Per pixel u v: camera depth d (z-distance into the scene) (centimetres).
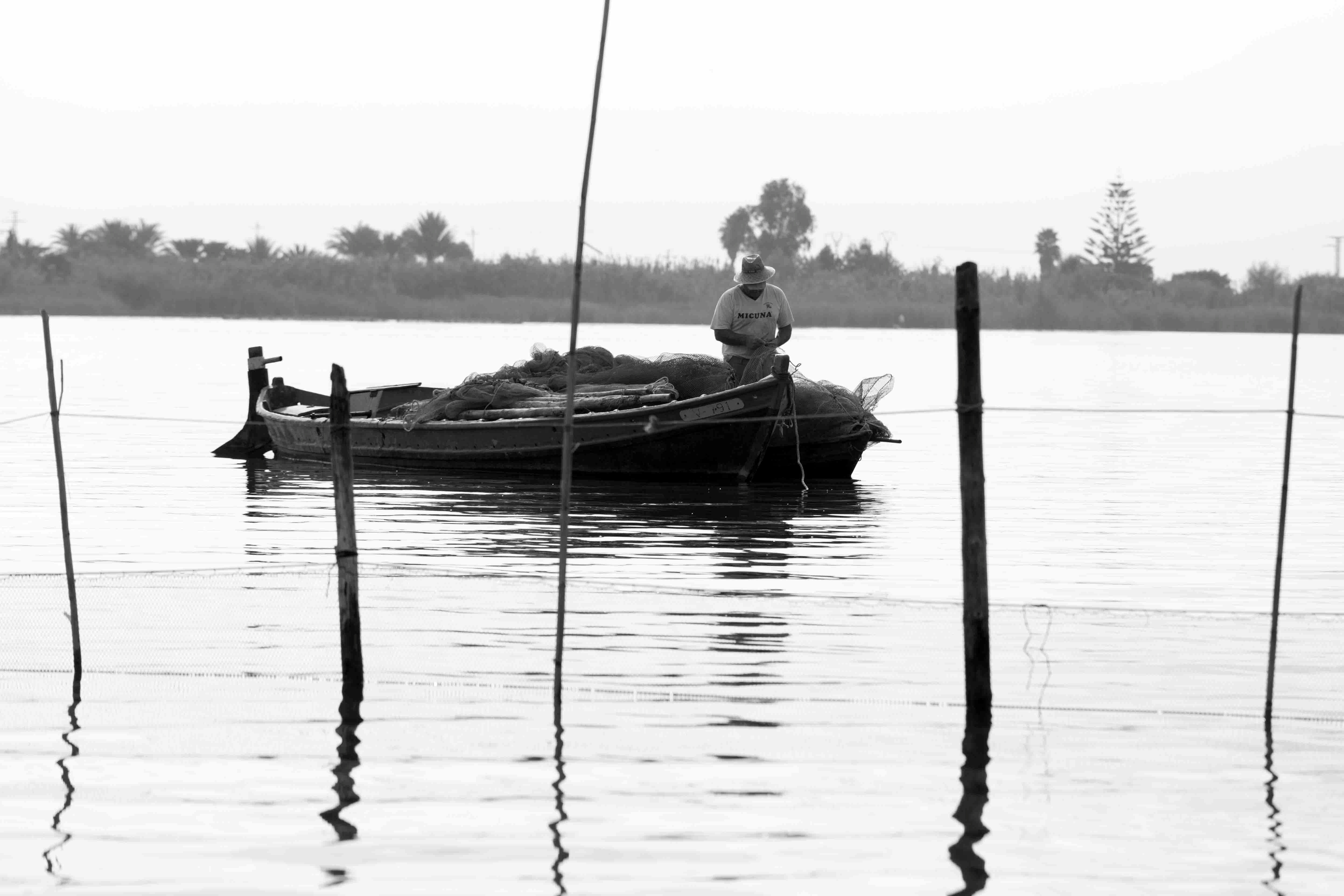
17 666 1862
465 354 10350
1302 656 1939
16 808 1412
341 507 1791
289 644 1966
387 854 1321
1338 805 1444
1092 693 1780
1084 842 1356
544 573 2478
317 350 10662
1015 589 2409
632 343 12525
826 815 1411
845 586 2394
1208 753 1581
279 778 1493
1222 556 2738
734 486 3691
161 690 1767
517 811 1416
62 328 14850
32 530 2948
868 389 3981
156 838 1350
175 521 3078
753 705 1728
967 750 1586
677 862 1309
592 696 1755
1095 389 7738
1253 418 6069
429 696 1753
